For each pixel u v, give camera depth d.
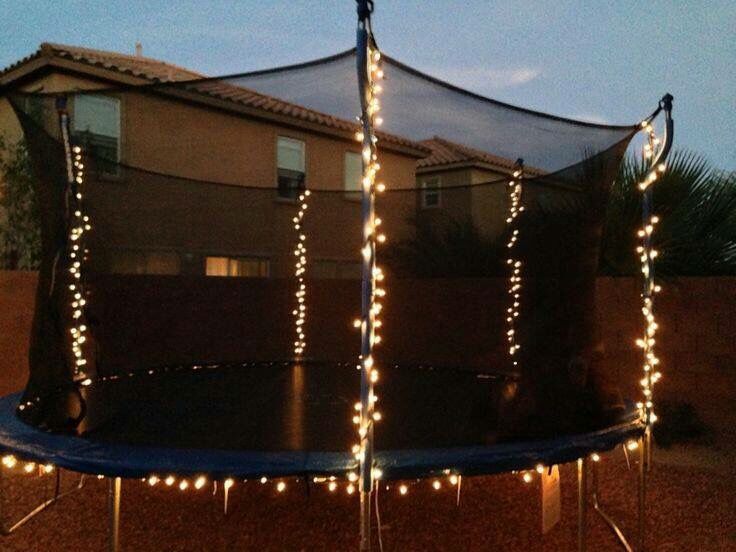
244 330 6.07
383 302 6.27
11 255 6.81
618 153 2.90
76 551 2.72
